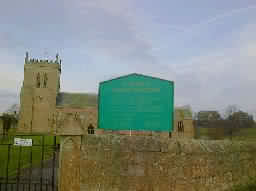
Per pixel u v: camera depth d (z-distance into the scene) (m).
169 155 8.51
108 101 8.93
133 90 8.95
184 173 8.62
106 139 8.42
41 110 65.44
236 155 10.48
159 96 8.88
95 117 62.97
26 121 65.00
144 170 8.24
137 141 8.54
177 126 64.25
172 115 8.79
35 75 67.31
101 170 8.12
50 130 63.66
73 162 8.04
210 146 9.63
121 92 8.94
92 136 8.36
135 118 8.84
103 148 8.24
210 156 9.37
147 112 8.84
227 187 9.77
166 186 8.33
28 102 65.88
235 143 10.90
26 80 67.06
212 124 62.81
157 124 8.77
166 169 8.41
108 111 8.89
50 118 65.00
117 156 8.24
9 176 13.06
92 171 8.09
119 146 8.34
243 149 10.95
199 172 8.94
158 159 8.38
